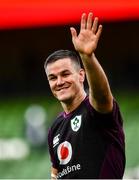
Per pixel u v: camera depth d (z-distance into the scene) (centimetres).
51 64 1321
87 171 1277
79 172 1284
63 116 1363
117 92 3334
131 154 2744
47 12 3234
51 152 1371
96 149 1282
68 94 1312
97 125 1284
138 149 2762
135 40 3522
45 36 3578
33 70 3584
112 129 1288
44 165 2808
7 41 3619
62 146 1329
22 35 3591
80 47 1246
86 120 1297
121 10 3145
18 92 3503
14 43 3684
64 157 1319
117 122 1295
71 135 1316
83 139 1293
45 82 3525
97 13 3145
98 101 1256
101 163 1276
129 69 3475
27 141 2967
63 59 1319
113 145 1286
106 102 1259
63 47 3566
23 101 3381
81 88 1339
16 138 3005
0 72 3603
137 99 3228
